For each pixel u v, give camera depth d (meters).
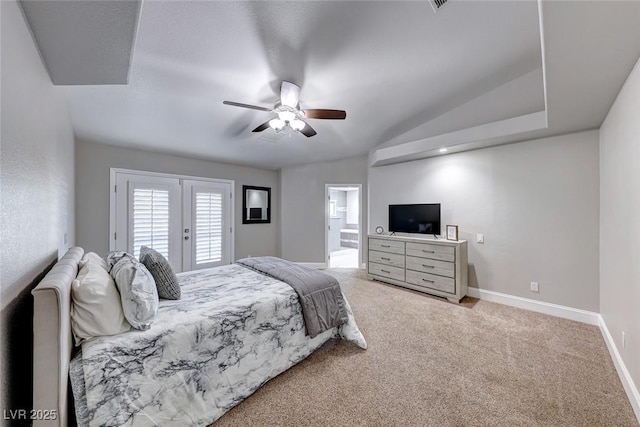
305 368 1.99
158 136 3.54
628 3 1.12
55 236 1.84
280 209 5.73
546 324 2.72
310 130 3.01
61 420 1.04
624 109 1.83
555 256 2.96
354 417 1.53
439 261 3.54
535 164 3.08
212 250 4.82
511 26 2.06
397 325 2.72
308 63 2.27
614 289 2.14
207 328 1.55
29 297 1.17
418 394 1.71
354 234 8.68
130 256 1.73
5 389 0.90
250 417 1.54
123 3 1.02
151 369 1.33
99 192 3.68
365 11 1.79
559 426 1.46
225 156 4.59
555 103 2.12
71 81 1.62
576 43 1.39
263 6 1.67
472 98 3.21
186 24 1.74
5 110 0.90
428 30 2.04
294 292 2.09
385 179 4.62
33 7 1.03
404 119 3.63
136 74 2.25
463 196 3.67
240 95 2.64
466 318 2.89
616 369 1.95
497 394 1.71
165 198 4.25
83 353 1.21
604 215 2.49
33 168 1.25
